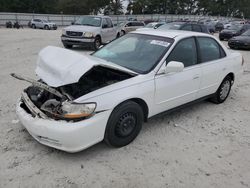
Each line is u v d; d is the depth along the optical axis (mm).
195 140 4383
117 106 3771
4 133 4270
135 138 4277
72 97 3660
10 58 10516
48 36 20766
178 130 4680
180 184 3334
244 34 18297
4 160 3598
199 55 5113
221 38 24156
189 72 4805
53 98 3900
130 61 4535
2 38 17547
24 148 3885
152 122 4926
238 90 7309
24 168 3465
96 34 13906
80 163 3623
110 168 3555
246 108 5926
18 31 25656
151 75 4195
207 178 3471
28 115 3736
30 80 3783
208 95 5574
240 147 4262
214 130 4777
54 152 3822
